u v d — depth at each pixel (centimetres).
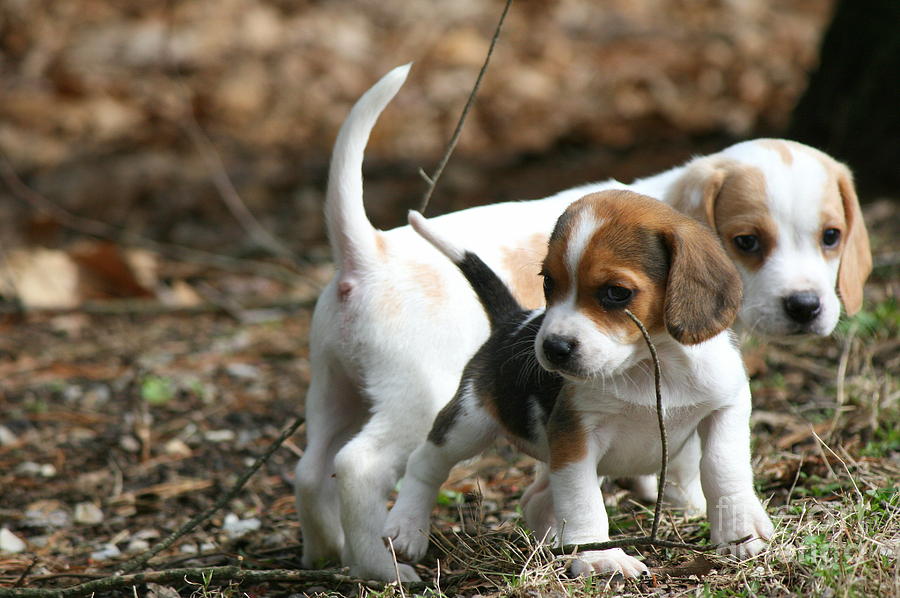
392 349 782
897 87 1599
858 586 605
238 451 1130
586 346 639
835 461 859
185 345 1469
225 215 1997
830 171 872
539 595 646
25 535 959
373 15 2695
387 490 771
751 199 851
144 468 1097
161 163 2202
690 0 2803
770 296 834
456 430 741
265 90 2420
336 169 800
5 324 1570
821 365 1130
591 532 680
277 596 766
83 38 2552
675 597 641
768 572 646
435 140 2241
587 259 646
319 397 834
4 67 2483
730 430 696
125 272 1636
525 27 2652
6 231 1920
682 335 639
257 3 2681
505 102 2353
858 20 1605
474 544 787
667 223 655
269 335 1496
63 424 1216
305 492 818
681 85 2397
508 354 736
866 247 899
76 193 2070
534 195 1923
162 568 856
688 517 802
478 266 769
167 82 2423
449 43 2544
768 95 2355
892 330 1169
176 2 2645
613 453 713
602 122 2252
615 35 2631
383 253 802
